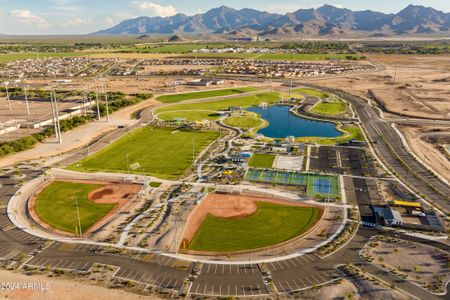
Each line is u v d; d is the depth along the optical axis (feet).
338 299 242.99
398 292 248.11
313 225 338.34
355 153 523.29
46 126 646.74
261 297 247.29
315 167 472.44
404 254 294.25
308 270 275.59
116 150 540.52
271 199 387.96
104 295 246.27
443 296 247.70
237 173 449.48
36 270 274.36
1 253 296.51
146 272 272.72
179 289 254.88
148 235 320.50
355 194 397.80
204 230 329.31
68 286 255.09
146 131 636.07
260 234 324.60
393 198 388.78
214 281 263.70
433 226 331.16
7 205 375.25
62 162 489.67
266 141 582.35
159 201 381.40
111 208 370.12
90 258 289.53
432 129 637.30
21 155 510.99
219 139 590.55
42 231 330.95
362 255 293.23
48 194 399.03
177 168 470.80
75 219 350.02
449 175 449.06
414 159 499.10
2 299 240.53
